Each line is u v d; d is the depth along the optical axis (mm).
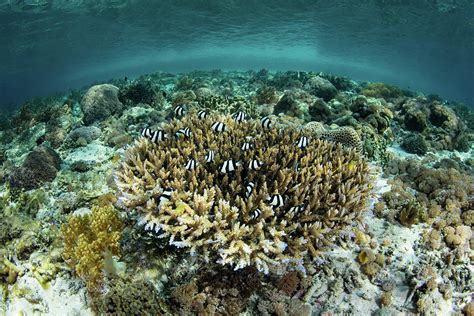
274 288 849
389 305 878
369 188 987
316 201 865
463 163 1879
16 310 828
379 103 2418
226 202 780
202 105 1980
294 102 2156
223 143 1105
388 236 1030
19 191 1296
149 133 1013
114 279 806
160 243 885
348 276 905
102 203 1094
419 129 2172
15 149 2129
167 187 852
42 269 872
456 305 910
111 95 2354
